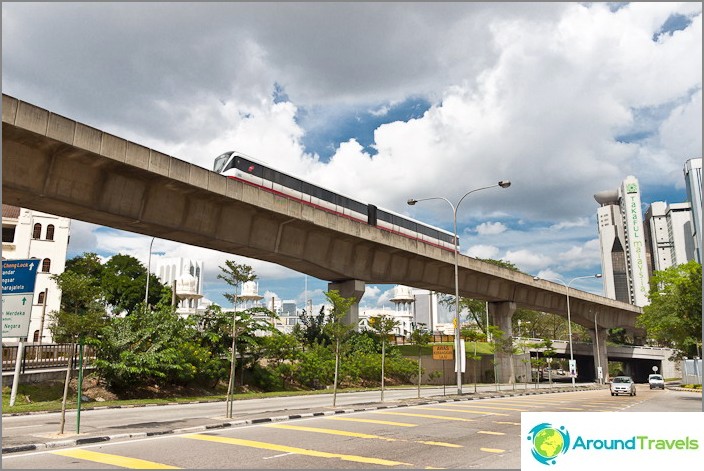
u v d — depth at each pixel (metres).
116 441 12.10
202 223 29.92
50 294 52.38
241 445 11.54
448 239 55.06
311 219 34.84
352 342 43.94
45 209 24.89
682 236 137.75
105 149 23.80
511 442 12.11
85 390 24.86
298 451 10.84
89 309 13.73
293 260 36.38
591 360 99.44
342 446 11.48
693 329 40.12
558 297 67.62
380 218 45.34
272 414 17.62
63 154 23.42
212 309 33.31
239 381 33.06
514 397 30.92
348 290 41.78
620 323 84.69
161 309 30.61
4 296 17.94
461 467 9.33
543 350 69.81
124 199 26.09
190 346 29.47
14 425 15.56
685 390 47.91
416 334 32.66
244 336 32.62
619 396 35.12
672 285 42.28
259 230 33.34
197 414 18.81
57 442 11.39
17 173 22.30
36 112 21.50
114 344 25.95
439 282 48.66
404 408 21.31
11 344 23.59
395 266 44.53
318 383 38.34
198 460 9.85
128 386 26.67
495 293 56.12
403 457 10.26
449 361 53.66
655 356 92.44
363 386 41.84
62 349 25.77
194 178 27.64
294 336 41.72
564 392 40.88
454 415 18.12
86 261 34.78
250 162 33.91
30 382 23.53
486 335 54.12
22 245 52.66
